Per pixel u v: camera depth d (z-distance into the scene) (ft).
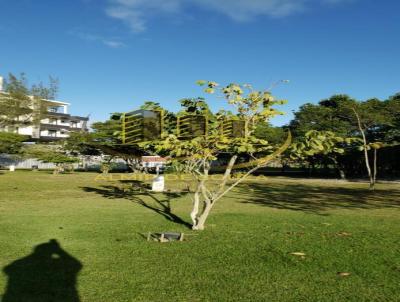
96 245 22.61
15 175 108.37
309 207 44.93
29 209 39.37
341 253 21.04
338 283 16.15
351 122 117.70
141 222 31.37
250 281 16.33
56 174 119.55
